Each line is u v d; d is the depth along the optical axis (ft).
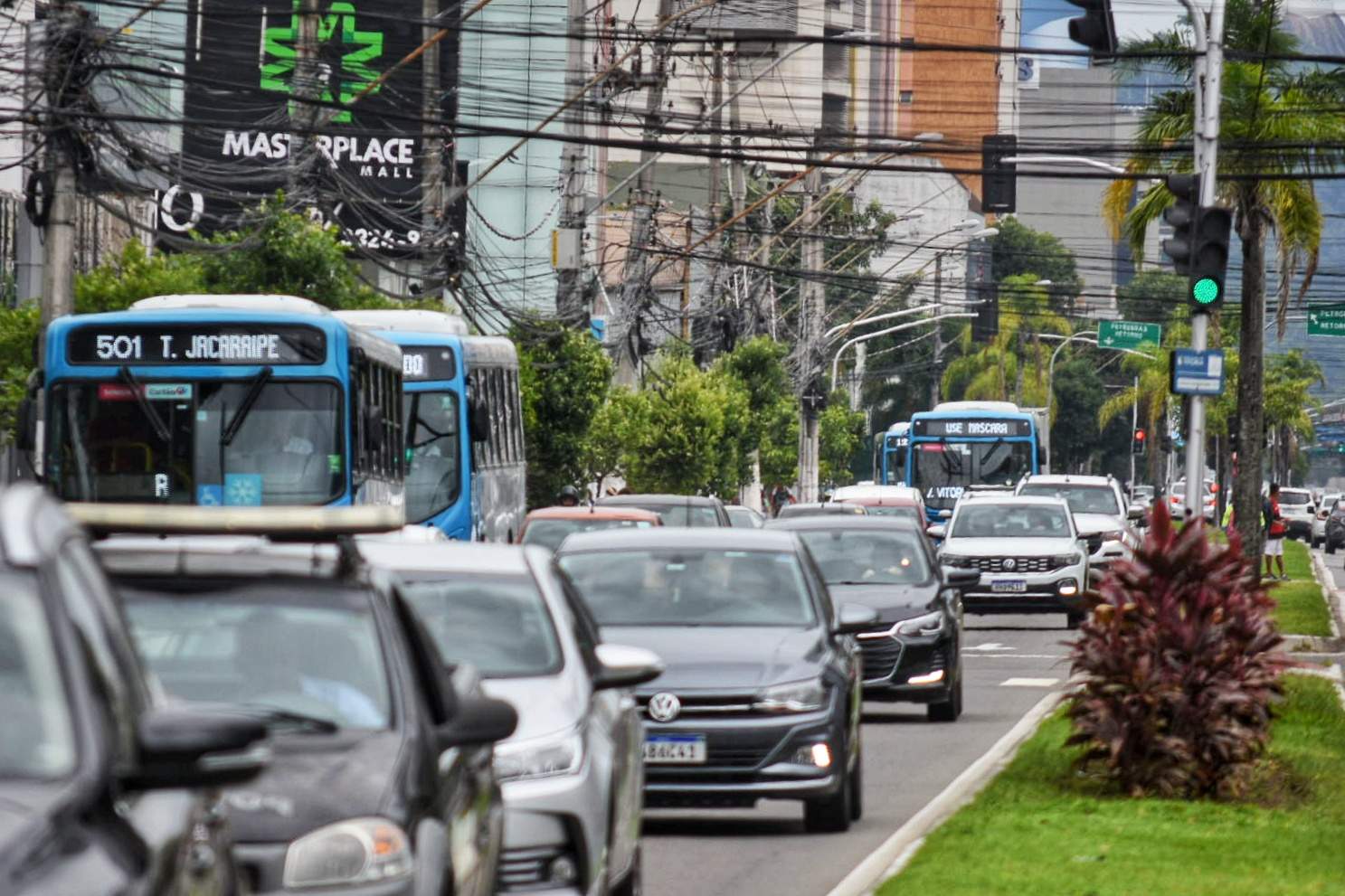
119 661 48.11
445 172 442.50
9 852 40.19
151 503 203.92
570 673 97.86
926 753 179.11
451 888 66.80
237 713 46.14
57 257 226.17
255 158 488.02
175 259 343.87
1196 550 147.74
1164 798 144.05
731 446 530.27
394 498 241.76
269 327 206.90
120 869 42.06
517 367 335.88
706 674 127.44
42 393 211.20
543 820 88.33
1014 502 334.65
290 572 73.92
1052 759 161.99
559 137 302.25
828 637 135.23
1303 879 112.88
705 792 126.72
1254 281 336.08
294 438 205.46
